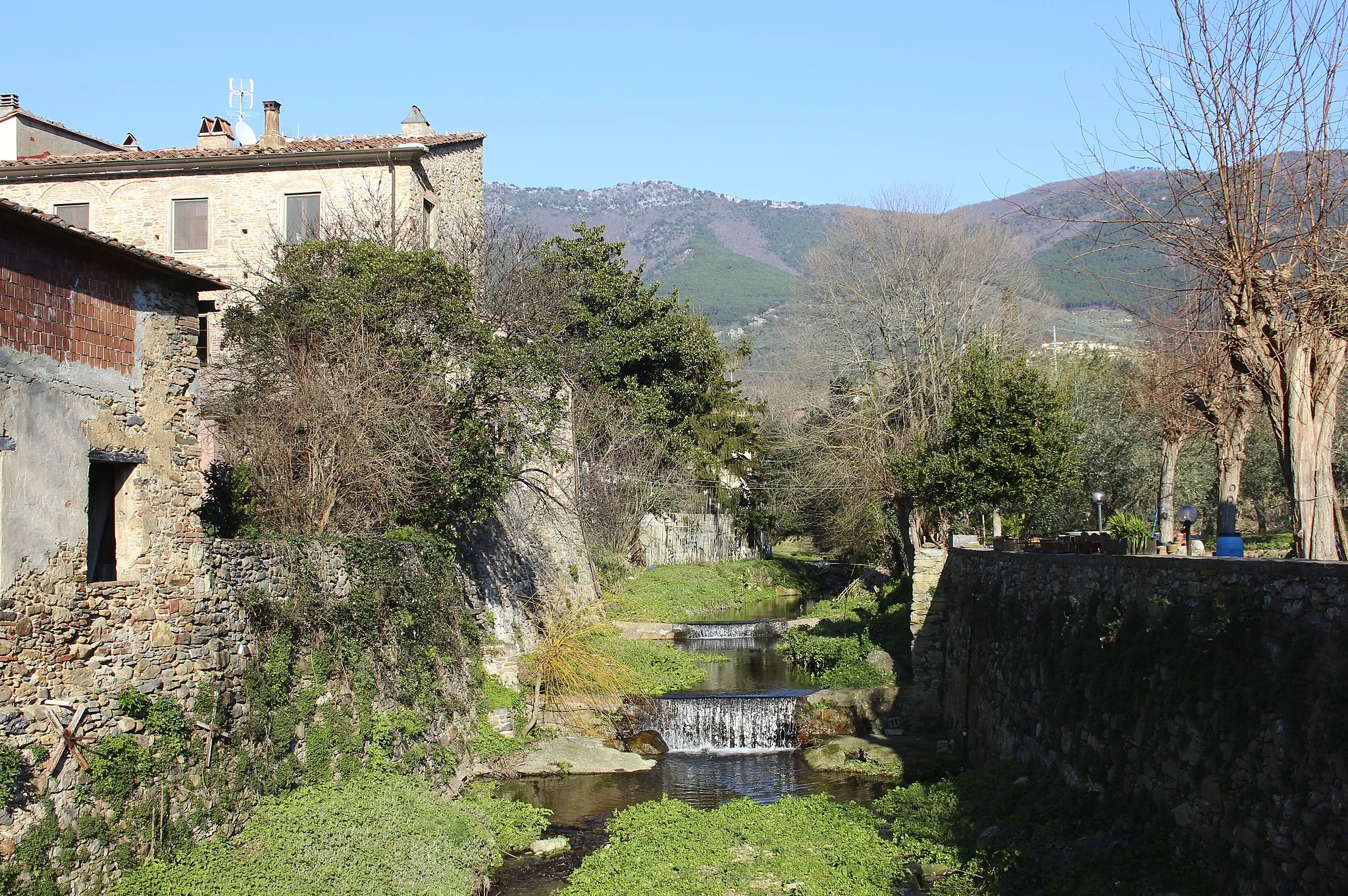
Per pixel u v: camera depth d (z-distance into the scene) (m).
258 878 13.75
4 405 12.02
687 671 32.78
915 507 38.69
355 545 19.58
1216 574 12.64
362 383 22.25
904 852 16.80
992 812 17.09
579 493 40.84
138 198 30.69
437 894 14.83
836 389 46.59
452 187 34.69
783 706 26.81
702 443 57.94
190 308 15.63
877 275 45.16
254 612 16.20
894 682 28.39
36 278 12.69
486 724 24.17
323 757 17.20
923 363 43.19
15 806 11.48
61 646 12.59
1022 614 19.72
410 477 23.11
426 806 17.91
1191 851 12.34
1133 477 37.12
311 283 23.89
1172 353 24.27
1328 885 9.72
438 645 22.62
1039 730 17.94
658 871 16.28
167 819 13.62
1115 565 15.55
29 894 11.30
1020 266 48.66
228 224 30.44
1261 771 11.04
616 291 48.75
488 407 25.47
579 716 26.58
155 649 14.04
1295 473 13.62
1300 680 10.47
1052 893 13.30
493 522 30.42
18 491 12.13
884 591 42.22
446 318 24.70
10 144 32.19
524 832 18.84
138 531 14.24
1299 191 13.29
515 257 40.38
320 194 30.28
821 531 58.91
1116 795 14.49
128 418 14.19
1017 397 30.23
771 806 20.02
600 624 33.06
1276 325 13.71
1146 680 13.91
